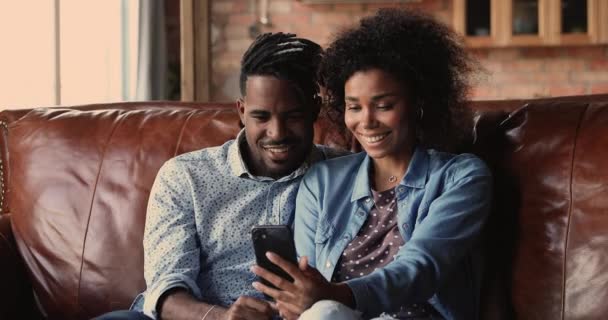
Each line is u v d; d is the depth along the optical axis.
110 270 1.70
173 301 1.39
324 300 1.12
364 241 1.39
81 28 3.69
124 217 1.72
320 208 1.47
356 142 1.70
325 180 1.49
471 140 1.59
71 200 1.77
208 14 3.89
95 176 1.77
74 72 3.64
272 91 1.44
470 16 4.77
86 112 1.89
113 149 1.79
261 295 1.50
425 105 1.48
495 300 1.42
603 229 1.35
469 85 1.55
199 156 1.58
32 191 1.80
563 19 4.72
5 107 3.13
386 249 1.37
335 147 1.71
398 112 1.38
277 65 1.44
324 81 1.49
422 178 1.40
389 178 1.45
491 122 1.59
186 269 1.46
